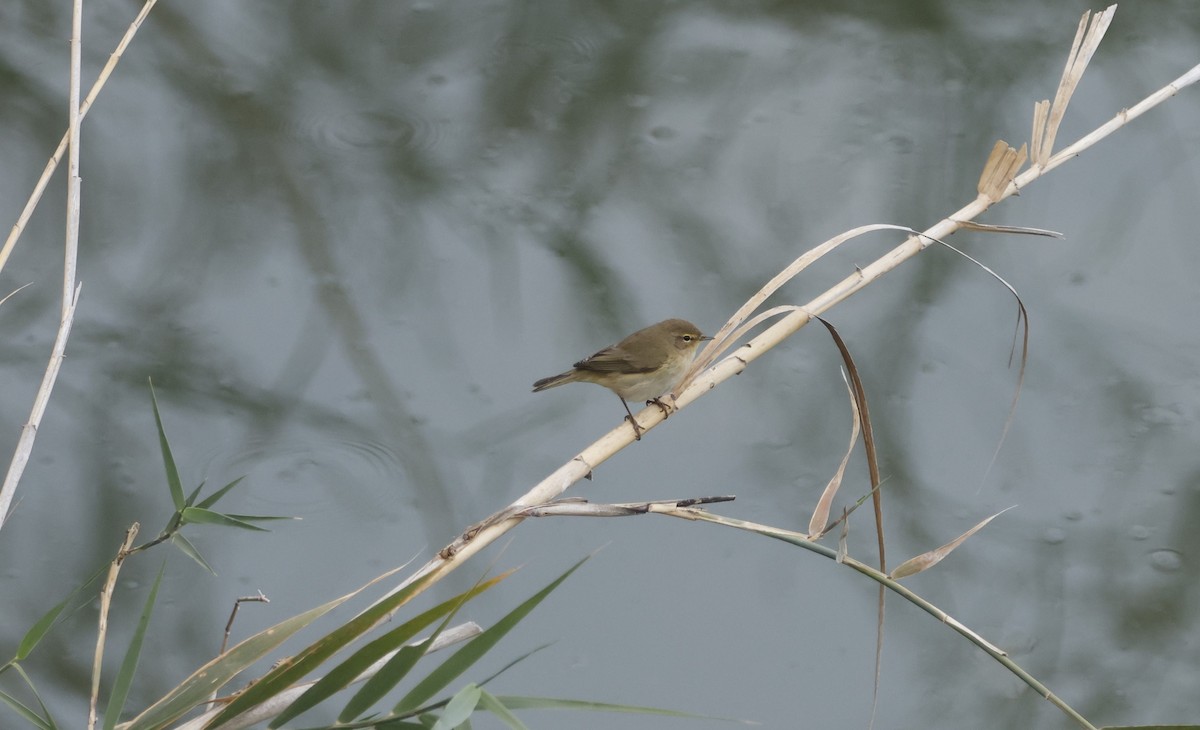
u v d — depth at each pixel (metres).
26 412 11.73
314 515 10.95
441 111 15.20
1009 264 13.35
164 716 4.87
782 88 15.61
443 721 4.29
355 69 15.67
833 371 12.50
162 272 13.26
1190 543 10.85
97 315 12.73
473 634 5.64
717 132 14.97
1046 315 12.88
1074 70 7.18
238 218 13.90
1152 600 10.45
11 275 13.01
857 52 15.96
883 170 14.29
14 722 9.19
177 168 14.20
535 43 16.05
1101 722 9.48
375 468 11.36
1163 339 12.55
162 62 15.34
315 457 11.49
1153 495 11.21
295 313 12.95
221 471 11.32
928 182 14.12
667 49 16.11
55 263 13.20
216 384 12.18
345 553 10.55
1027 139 14.50
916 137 14.73
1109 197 13.84
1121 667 9.91
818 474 11.58
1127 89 14.88
